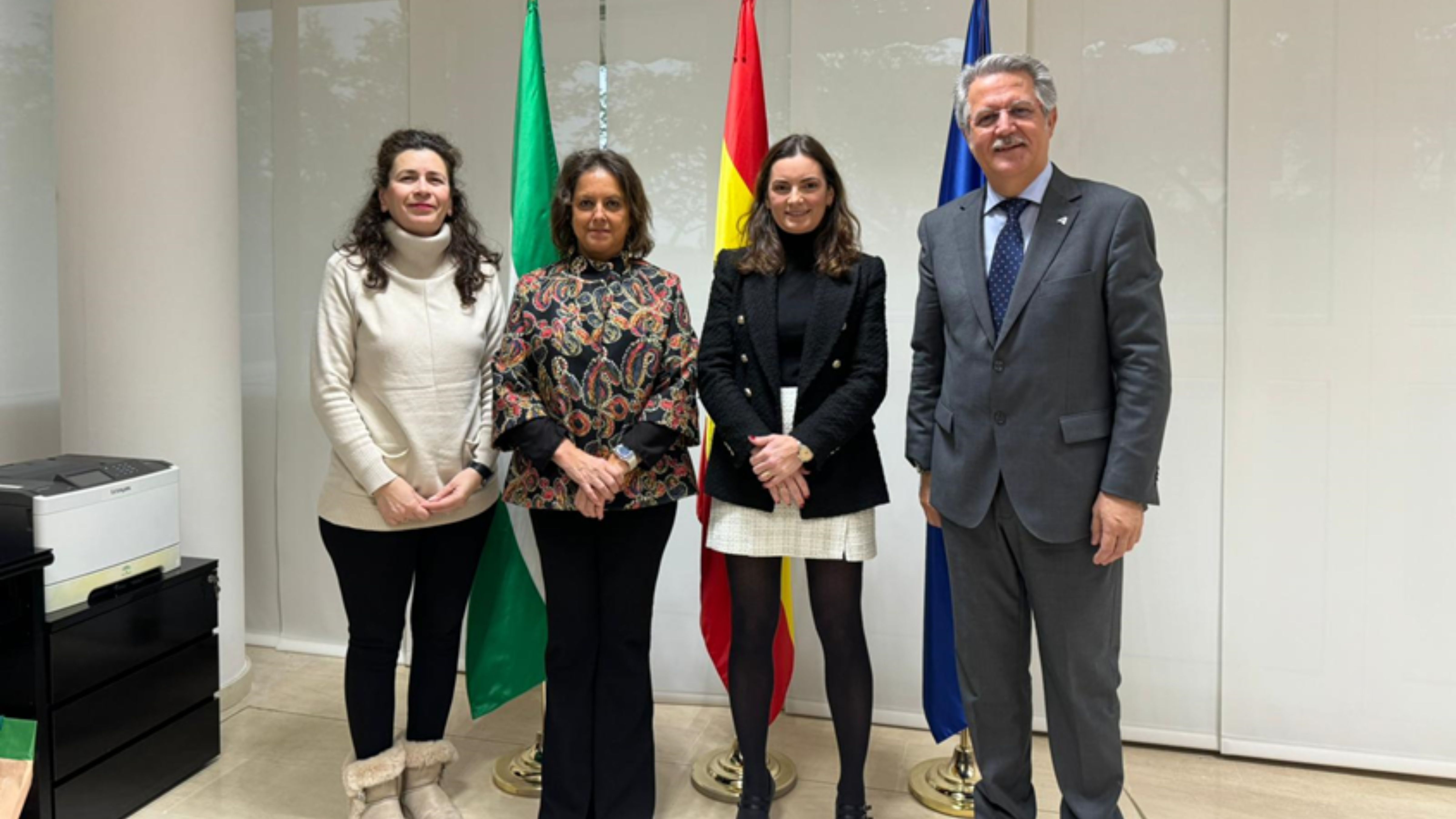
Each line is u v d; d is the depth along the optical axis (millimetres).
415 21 2875
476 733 2613
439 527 2059
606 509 1938
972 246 1787
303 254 3031
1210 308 2395
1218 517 2430
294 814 2152
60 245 2473
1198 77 2365
